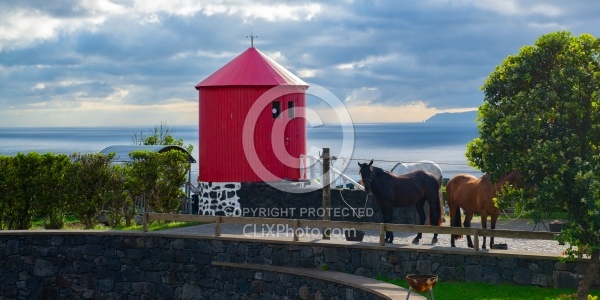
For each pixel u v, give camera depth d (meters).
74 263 27.17
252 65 31.44
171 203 31.75
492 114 19.39
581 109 18.78
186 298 25.97
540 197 18.41
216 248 25.53
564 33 19.11
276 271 24.06
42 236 27.31
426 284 17.72
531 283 21.44
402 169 32.81
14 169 30.36
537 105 18.83
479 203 23.52
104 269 26.95
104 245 26.98
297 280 23.53
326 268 23.69
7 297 27.42
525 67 19.03
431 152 160.12
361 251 23.30
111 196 31.39
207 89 31.48
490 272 21.91
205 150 31.62
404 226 22.91
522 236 21.47
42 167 30.64
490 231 21.88
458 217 25.23
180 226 29.62
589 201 18.05
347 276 22.44
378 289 20.25
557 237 18.97
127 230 27.36
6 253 27.39
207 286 25.67
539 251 23.17
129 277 26.75
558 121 18.86
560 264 21.03
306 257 24.12
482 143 19.62
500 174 19.19
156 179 31.58
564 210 18.91
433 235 27.62
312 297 23.06
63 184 30.91
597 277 20.59
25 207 30.61
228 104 31.03
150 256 26.53
